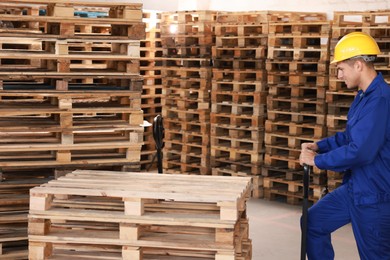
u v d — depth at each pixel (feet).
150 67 38.06
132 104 17.53
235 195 14.24
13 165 16.76
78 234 14.70
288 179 29.86
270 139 30.45
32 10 31.04
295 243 23.80
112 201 15.48
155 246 14.21
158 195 14.15
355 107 15.99
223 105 34.24
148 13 37.73
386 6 32.12
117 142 17.54
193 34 33.96
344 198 16.42
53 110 16.89
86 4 16.97
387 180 15.64
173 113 35.99
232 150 32.24
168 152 35.96
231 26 31.89
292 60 29.30
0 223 17.48
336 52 16.08
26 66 19.16
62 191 14.52
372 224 15.78
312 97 29.35
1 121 17.83
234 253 13.93
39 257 14.66
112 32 18.69
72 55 16.99
